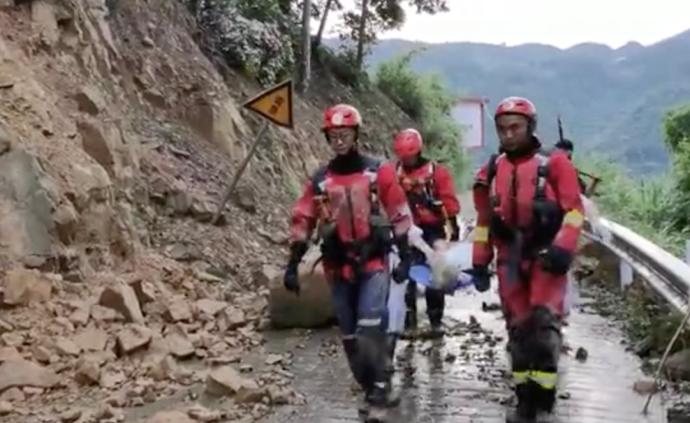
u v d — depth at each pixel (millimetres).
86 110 10156
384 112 31141
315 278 8641
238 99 17406
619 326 8867
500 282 5855
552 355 5707
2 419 5773
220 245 11117
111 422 5777
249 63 18672
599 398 6375
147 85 13570
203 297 9383
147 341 7211
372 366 5859
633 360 7484
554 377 5699
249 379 6738
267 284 9727
